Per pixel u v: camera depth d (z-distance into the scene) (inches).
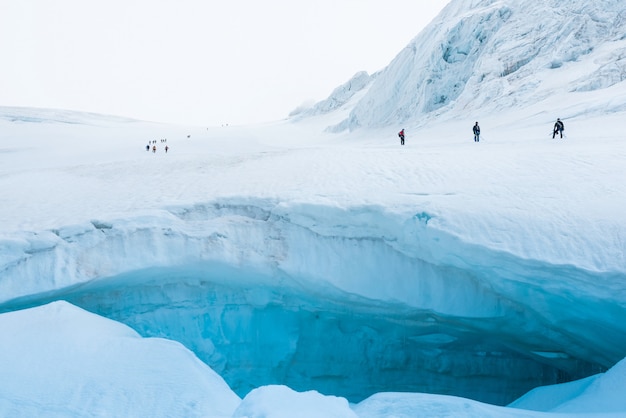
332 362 437.1
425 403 248.4
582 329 314.0
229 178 522.3
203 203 430.3
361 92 3043.8
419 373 427.5
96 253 389.1
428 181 420.2
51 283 370.6
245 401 217.6
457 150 597.6
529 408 285.7
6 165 1294.3
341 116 2672.2
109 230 395.9
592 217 314.7
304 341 443.8
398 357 429.4
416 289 374.9
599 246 293.7
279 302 437.4
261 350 439.2
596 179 367.6
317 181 464.1
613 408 214.1
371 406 262.1
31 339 285.6
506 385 414.0
